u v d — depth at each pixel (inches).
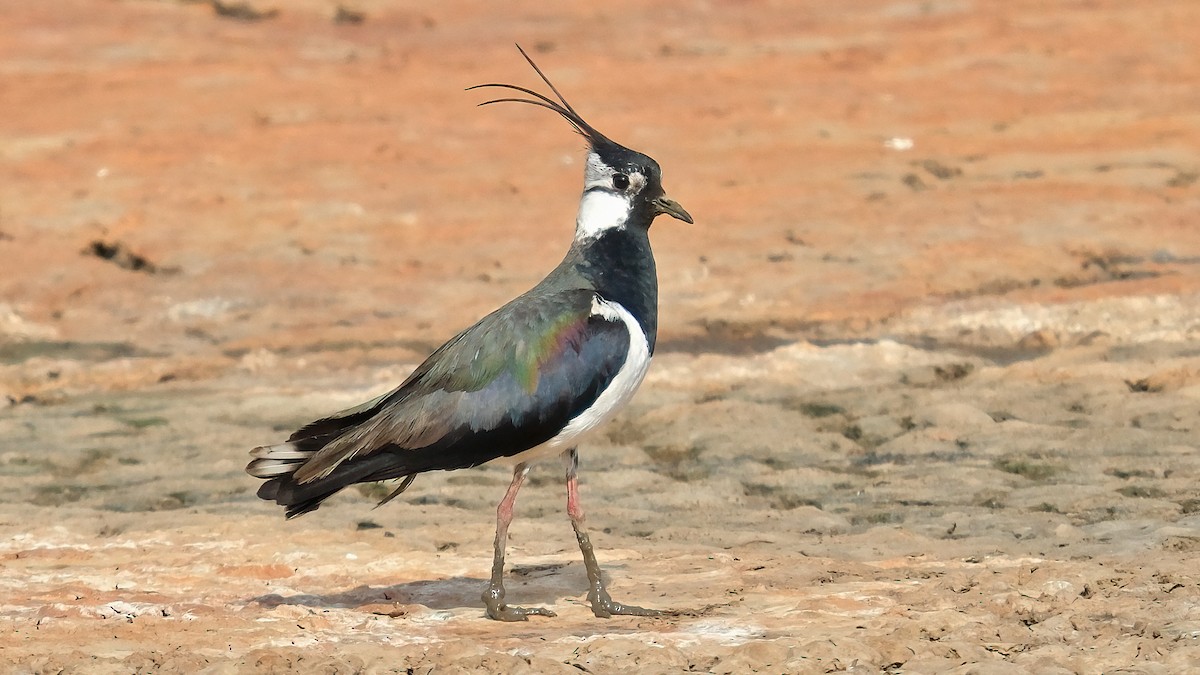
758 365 629.3
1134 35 1176.2
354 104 1117.7
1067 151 957.2
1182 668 295.0
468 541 435.2
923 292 732.0
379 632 346.0
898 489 477.4
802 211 868.0
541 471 516.1
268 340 714.8
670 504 473.4
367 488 500.7
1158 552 391.9
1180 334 638.5
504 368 346.3
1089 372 585.9
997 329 676.1
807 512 456.4
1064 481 475.8
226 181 951.6
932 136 1000.9
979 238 805.9
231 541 435.2
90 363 680.4
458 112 1098.1
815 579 383.2
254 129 1059.3
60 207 903.1
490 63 1219.9
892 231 823.7
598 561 409.1
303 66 1216.2
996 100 1061.8
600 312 355.6
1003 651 314.7
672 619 352.2
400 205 910.4
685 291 749.9
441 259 823.7
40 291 789.2
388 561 410.3
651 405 583.5
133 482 511.8
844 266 772.0
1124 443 505.0
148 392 638.5
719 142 1005.2
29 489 506.0
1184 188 879.7
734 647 321.4
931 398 568.1
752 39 1257.4
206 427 575.8
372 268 813.9
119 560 418.0
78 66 1194.0
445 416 344.5
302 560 413.4
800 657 309.0
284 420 584.4
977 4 1289.4
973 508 453.7
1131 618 332.8
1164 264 765.3
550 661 307.1
